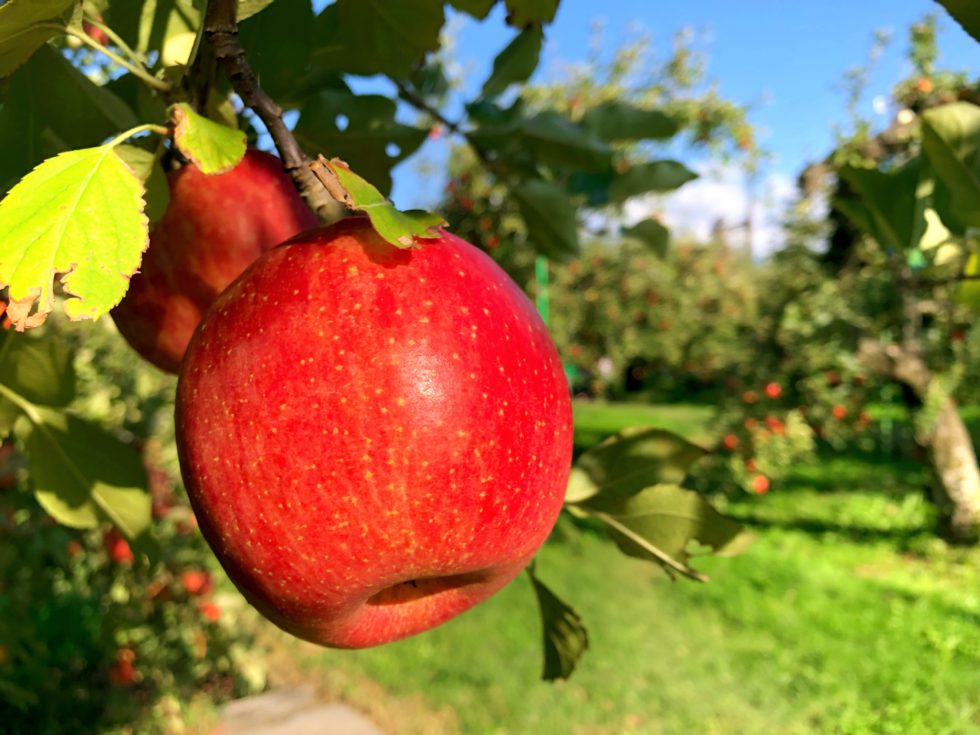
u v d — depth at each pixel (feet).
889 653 3.96
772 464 7.32
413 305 0.51
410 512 0.50
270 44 0.76
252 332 0.51
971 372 6.45
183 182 0.72
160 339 0.75
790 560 5.54
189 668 3.48
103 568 2.87
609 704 3.54
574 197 1.48
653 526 0.71
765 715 3.42
